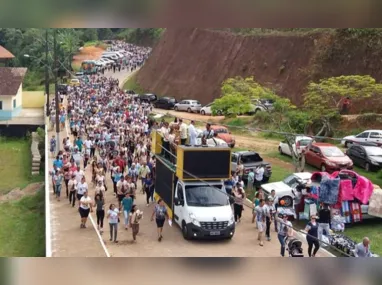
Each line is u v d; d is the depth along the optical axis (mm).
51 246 41906
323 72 100250
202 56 137625
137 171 58438
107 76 178750
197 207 44312
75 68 174500
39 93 133875
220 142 53438
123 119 91625
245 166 58344
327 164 60719
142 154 62312
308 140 65875
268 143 81250
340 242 39000
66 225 47625
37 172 84312
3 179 82188
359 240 42812
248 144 81188
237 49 126375
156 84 150250
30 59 161625
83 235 44906
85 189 51594
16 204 67875
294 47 110438
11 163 91562
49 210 51969
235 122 93188
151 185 53594
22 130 110938
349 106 81938
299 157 66000
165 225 48531
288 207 48438
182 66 143375
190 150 45469
